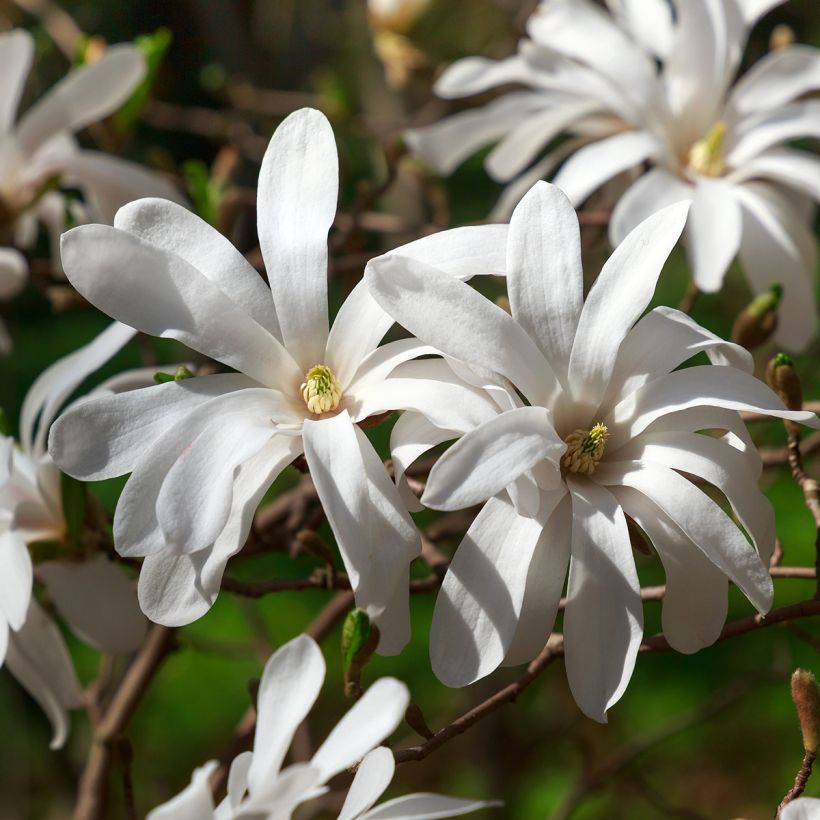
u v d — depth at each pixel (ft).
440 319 2.03
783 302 2.51
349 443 2.01
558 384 2.07
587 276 3.09
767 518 2.08
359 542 1.98
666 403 2.07
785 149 2.58
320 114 2.10
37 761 4.00
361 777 1.98
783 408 2.04
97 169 2.66
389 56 3.31
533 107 2.68
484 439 1.98
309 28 3.98
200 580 2.03
